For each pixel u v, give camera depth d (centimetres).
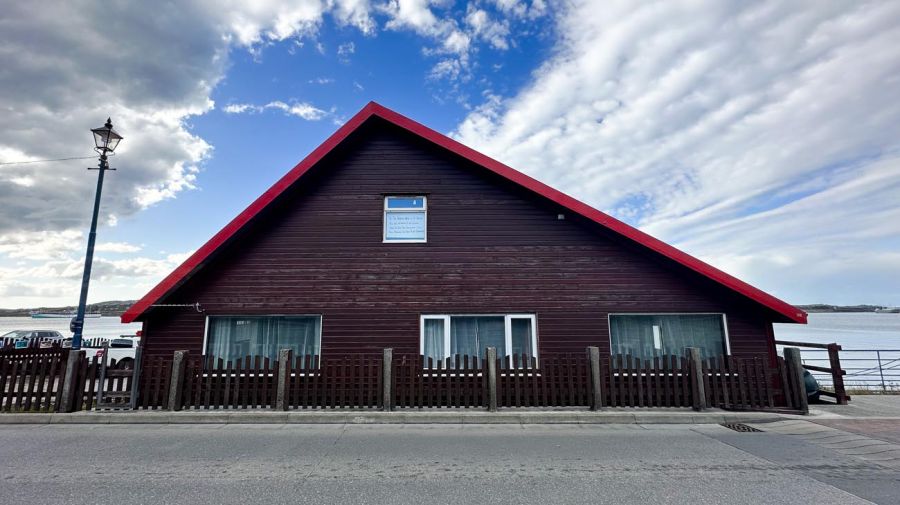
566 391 870
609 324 1041
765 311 1016
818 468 553
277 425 772
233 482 502
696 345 1032
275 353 1027
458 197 1094
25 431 730
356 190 1093
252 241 1055
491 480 509
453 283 1053
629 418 797
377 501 451
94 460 580
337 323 1029
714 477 520
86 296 1184
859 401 995
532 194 1089
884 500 455
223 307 1022
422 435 708
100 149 1230
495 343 1038
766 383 855
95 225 1209
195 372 856
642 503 447
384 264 1057
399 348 1021
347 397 865
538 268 1060
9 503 445
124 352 2795
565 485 493
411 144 1120
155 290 969
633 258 1060
